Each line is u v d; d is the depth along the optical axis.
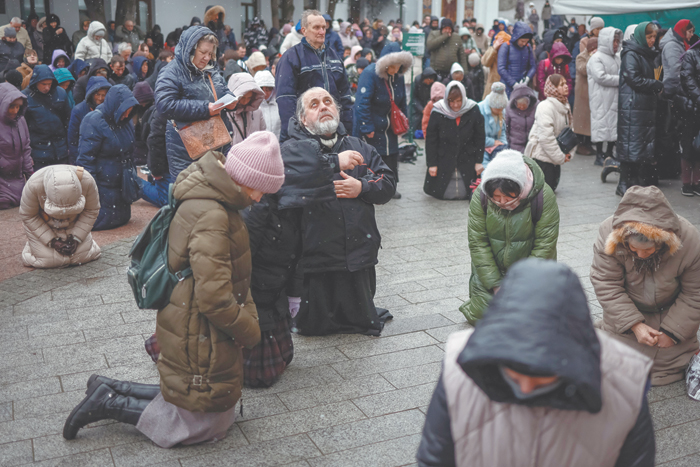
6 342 4.50
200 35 5.71
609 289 3.82
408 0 29.25
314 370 4.14
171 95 5.75
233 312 2.90
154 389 3.30
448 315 5.02
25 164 8.56
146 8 22.09
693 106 8.58
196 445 3.28
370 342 4.55
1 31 15.14
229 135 5.97
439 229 7.54
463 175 8.97
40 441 3.30
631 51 8.45
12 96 8.12
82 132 7.27
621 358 1.67
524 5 29.92
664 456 3.23
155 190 8.55
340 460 3.17
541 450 1.63
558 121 8.68
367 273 4.58
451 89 8.63
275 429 3.45
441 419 1.70
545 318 1.37
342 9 27.14
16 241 6.98
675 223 3.43
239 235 2.97
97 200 6.21
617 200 8.93
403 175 10.95
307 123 4.32
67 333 4.65
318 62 7.08
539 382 1.52
